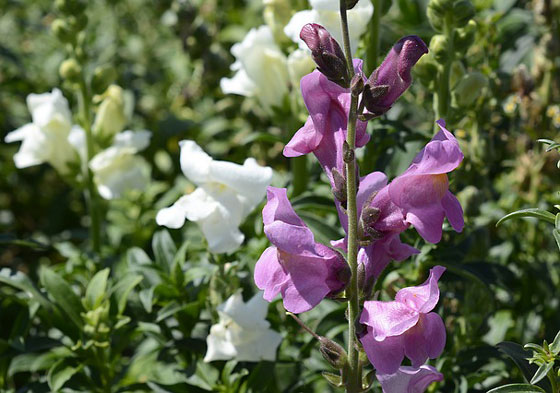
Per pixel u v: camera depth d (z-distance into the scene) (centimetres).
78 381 294
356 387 194
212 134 500
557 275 368
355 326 183
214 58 471
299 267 178
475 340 290
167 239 325
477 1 416
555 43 361
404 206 179
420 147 305
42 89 552
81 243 514
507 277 307
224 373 282
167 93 553
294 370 303
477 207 299
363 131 191
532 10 422
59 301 293
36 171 545
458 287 319
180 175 496
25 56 595
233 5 574
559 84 372
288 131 358
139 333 306
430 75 288
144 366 296
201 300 304
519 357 225
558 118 353
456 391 265
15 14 642
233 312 267
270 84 349
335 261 179
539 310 350
